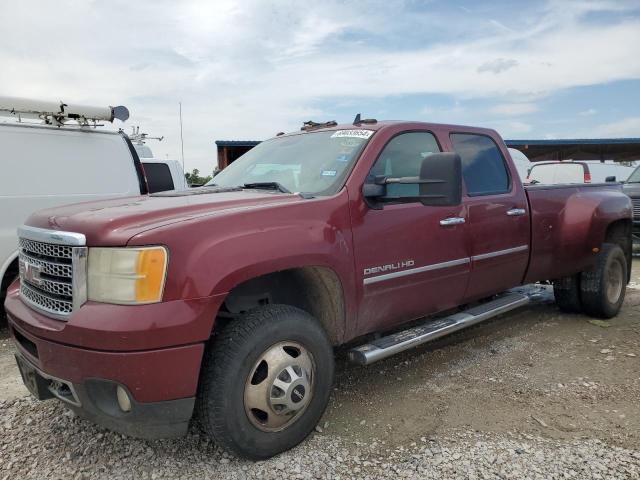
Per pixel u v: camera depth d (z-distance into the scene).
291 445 3.03
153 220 2.72
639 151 26.62
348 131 3.95
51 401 3.75
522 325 5.59
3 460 3.02
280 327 2.89
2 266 5.71
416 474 2.82
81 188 6.33
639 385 3.95
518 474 2.80
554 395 3.80
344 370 4.35
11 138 5.89
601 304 5.61
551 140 22.86
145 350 2.47
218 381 2.71
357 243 3.37
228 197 3.26
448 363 4.49
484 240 4.30
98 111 6.64
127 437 3.24
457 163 3.13
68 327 2.54
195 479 2.81
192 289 2.57
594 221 5.39
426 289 3.88
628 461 2.89
